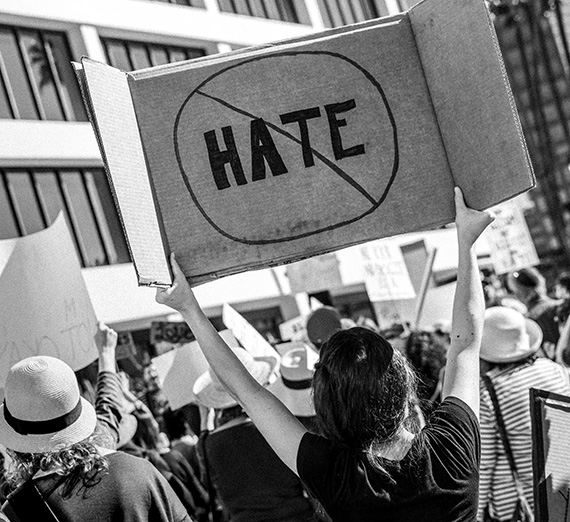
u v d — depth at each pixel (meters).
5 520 3.08
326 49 2.98
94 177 17.58
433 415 2.52
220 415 4.85
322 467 2.41
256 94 2.94
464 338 2.68
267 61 2.96
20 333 4.28
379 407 2.39
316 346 7.01
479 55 2.77
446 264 25.16
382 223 2.93
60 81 17.55
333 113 2.96
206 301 18.89
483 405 4.69
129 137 2.78
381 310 12.61
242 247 2.88
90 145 17.30
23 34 17.20
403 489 2.35
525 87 31.45
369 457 2.39
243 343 5.61
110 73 2.77
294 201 2.91
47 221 16.69
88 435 3.15
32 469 3.12
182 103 2.91
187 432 7.03
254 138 2.92
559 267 29.48
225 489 4.67
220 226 2.88
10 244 4.32
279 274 20.47
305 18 23.73
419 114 2.97
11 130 16.28
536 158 30.86
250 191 2.90
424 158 2.96
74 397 3.15
